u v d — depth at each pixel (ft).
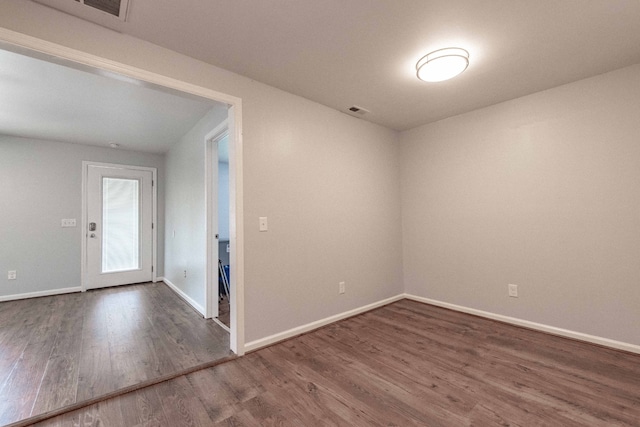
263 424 4.90
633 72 7.27
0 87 8.39
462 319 9.91
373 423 4.90
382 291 11.54
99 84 8.25
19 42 4.78
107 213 15.06
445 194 11.09
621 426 4.75
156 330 9.11
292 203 8.68
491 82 8.13
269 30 5.85
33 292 13.19
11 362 7.02
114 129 12.30
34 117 10.80
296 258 8.73
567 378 6.16
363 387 5.94
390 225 12.03
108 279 14.93
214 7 5.16
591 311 7.85
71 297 13.07
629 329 7.29
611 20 5.62
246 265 7.59
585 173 7.95
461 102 9.51
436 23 5.70
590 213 7.88
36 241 13.37
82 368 6.73
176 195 14.29
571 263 8.18
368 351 7.57
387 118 10.96
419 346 7.84
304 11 5.32
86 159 14.61
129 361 7.07
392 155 12.26
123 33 5.84
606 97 7.63
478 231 10.16
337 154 10.05
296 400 5.54
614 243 7.52
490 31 5.94
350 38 6.15
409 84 8.21
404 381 6.15
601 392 5.65
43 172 13.60
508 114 9.38
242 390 5.87
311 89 8.50
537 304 8.82
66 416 5.11
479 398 5.54
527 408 5.23
